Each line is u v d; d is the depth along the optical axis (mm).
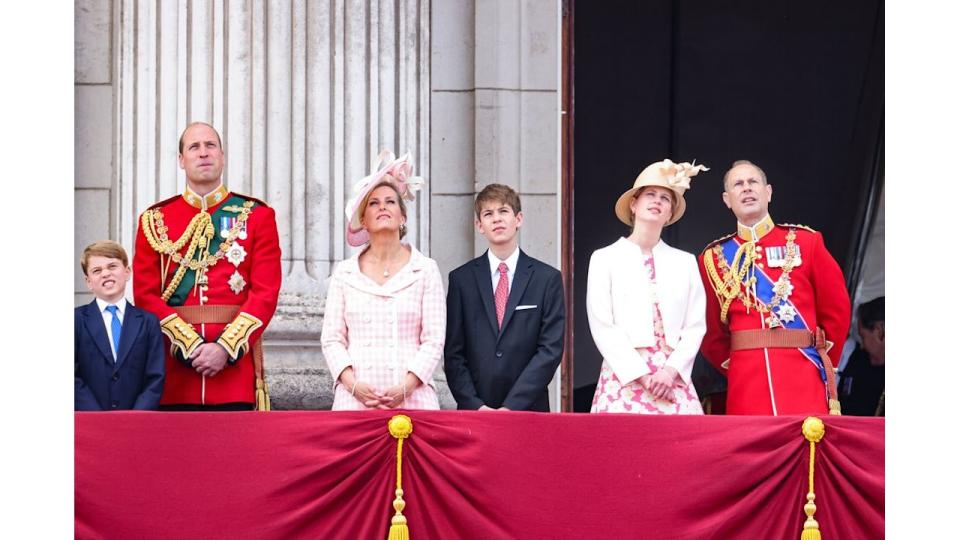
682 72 41406
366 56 33375
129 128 33031
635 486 24672
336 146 32906
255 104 32656
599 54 41031
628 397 27141
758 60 41750
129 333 26781
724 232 41438
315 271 32375
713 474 24719
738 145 41562
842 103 41906
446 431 24609
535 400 27781
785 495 24875
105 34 34031
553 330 28359
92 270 26938
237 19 32812
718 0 41594
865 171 41906
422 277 26719
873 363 41188
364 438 24516
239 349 27125
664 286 27609
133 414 24484
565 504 24562
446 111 35281
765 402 27672
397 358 26203
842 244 41938
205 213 28297
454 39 35438
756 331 28016
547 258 35562
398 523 24312
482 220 28859
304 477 24359
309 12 33125
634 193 28312
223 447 24453
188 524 24266
